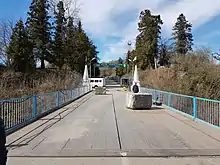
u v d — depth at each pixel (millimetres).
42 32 63250
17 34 56000
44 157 7492
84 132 11164
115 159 7281
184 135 10516
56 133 10938
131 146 8719
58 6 58000
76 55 82938
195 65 35344
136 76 42719
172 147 8570
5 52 54875
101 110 19672
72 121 14250
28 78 41406
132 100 20078
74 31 73688
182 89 31641
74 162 7020
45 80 37156
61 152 7996
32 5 63219
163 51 78250
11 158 7387
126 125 12984
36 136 10336
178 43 77062
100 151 8094
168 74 37938
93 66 95625
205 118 13438
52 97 19484
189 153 7852
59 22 63594
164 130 11633
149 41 78938
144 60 78875
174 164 6828
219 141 9414
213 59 36250
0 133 3312
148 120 14641
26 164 6859
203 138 9930
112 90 61812
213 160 7188
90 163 6926
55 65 67875
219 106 11812
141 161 7086
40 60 63688
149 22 79625
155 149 8328
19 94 25281
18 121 12133
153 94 26297
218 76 31375
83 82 52156
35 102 14891
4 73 38188
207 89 30719
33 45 61031
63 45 67875
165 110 19500
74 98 31250
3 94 23469
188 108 16156
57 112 18406
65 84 36562
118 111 19000
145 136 10336
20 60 54000
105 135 10531
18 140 9633
